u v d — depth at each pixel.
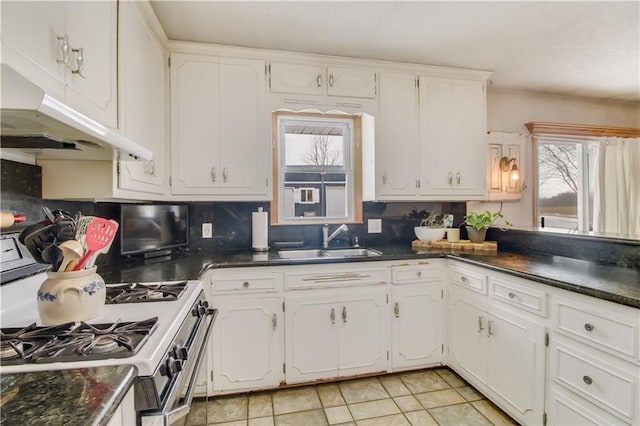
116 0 1.37
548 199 3.44
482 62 2.52
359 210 2.73
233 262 1.96
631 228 3.33
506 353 1.73
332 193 2.72
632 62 2.57
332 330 2.08
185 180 2.12
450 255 2.22
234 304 1.95
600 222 3.41
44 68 0.91
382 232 2.79
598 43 2.25
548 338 1.49
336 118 2.68
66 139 0.96
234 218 2.49
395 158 2.48
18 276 1.14
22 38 0.82
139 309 1.12
